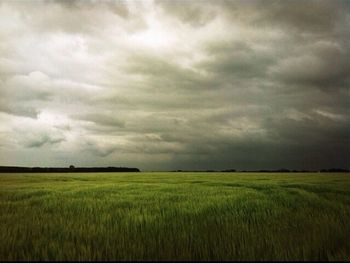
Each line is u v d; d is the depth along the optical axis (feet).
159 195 39.24
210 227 19.66
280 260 13.74
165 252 14.79
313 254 14.43
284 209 26.58
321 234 17.40
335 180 78.48
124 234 18.03
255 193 40.88
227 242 16.17
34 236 18.16
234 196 36.76
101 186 58.23
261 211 25.54
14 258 14.30
